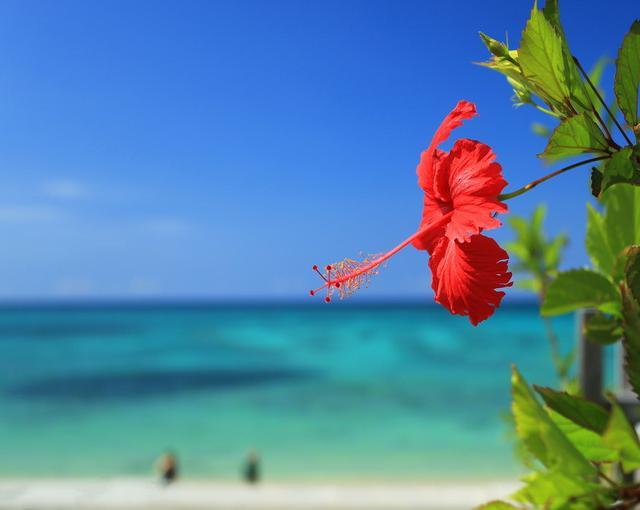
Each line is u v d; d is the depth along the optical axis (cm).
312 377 3344
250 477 1616
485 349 4041
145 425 2386
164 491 1047
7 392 3134
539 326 5247
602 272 129
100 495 1019
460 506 945
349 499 996
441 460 1802
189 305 14775
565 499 70
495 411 2425
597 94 98
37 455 1972
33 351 4606
